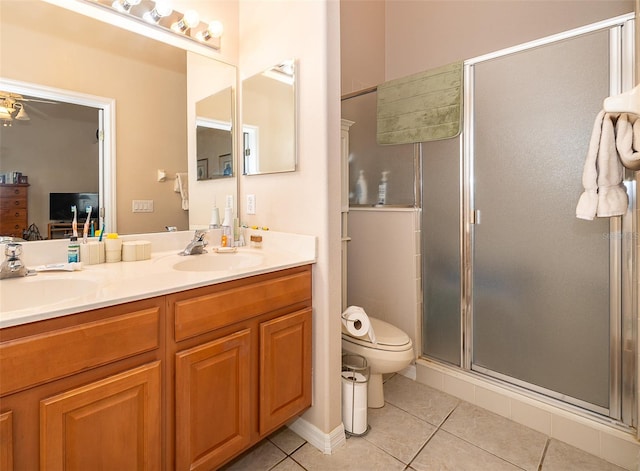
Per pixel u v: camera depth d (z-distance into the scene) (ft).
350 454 5.09
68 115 4.64
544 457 5.02
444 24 9.30
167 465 3.68
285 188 5.65
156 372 3.50
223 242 5.97
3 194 4.15
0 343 2.61
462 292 6.64
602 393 5.16
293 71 5.37
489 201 6.22
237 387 4.30
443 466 4.86
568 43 5.30
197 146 5.98
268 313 4.64
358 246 8.13
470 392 6.39
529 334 5.84
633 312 4.87
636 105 3.72
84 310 3.00
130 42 5.18
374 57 10.00
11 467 2.69
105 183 4.99
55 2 4.48
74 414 2.99
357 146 8.26
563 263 5.46
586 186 4.71
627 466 4.79
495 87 6.05
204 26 5.89
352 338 6.18
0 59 4.12
